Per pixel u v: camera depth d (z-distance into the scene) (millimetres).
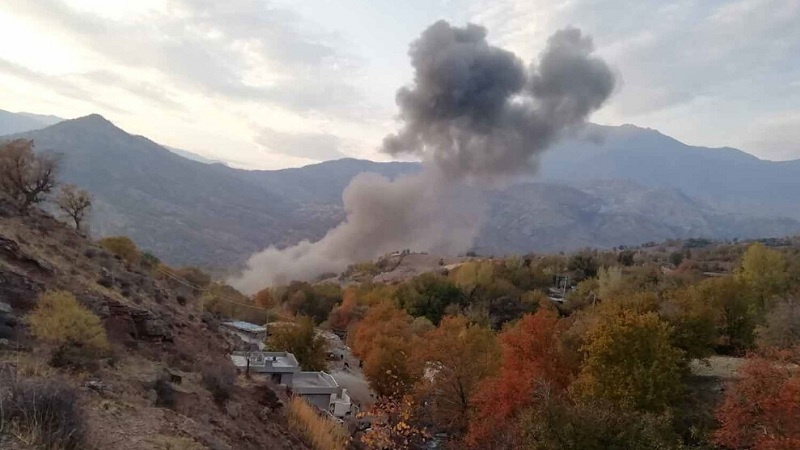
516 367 34031
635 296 39125
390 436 29312
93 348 12914
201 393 14500
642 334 28047
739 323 39625
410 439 31219
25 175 30922
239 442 12555
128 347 16000
